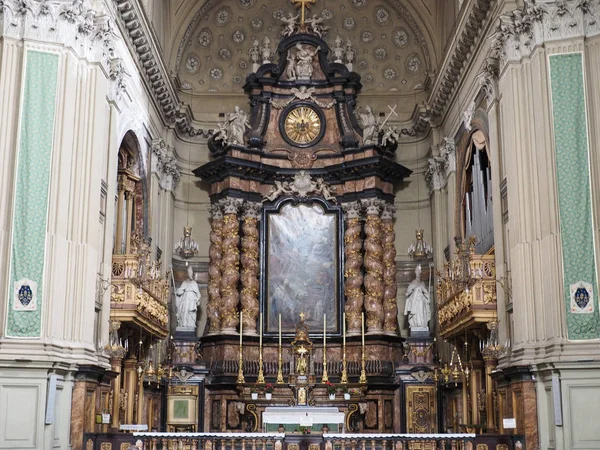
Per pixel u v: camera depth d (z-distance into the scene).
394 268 21.72
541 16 13.84
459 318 16.06
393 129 22.25
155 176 19.97
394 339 20.92
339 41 23.08
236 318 21.11
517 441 12.83
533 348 13.11
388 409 20.36
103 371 13.55
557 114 13.48
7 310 12.33
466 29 17.31
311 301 21.64
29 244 12.69
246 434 13.16
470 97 18.12
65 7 13.44
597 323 12.60
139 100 18.20
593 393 12.33
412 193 22.91
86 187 13.60
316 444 13.18
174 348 20.86
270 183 22.52
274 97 23.03
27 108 13.07
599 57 13.45
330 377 20.78
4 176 12.76
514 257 13.74
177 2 22.70
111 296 15.03
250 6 24.02
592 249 12.88
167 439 13.04
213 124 23.38
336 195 22.38
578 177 13.18
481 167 17.38
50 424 12.08
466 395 17.55
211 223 22.05
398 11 23.75
